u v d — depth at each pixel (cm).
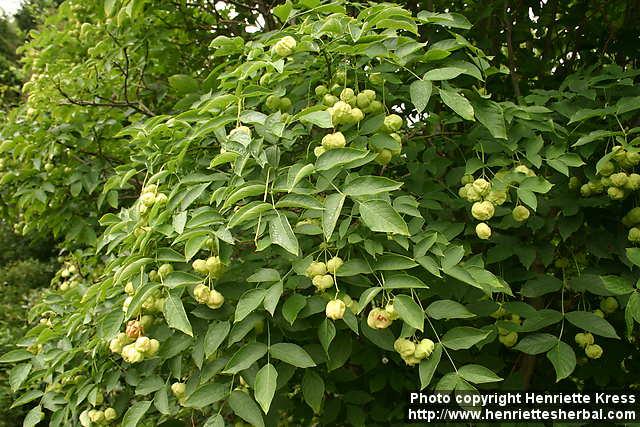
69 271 354
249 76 182
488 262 210
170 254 165
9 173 310
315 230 157
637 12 279
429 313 158
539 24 299
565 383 262
